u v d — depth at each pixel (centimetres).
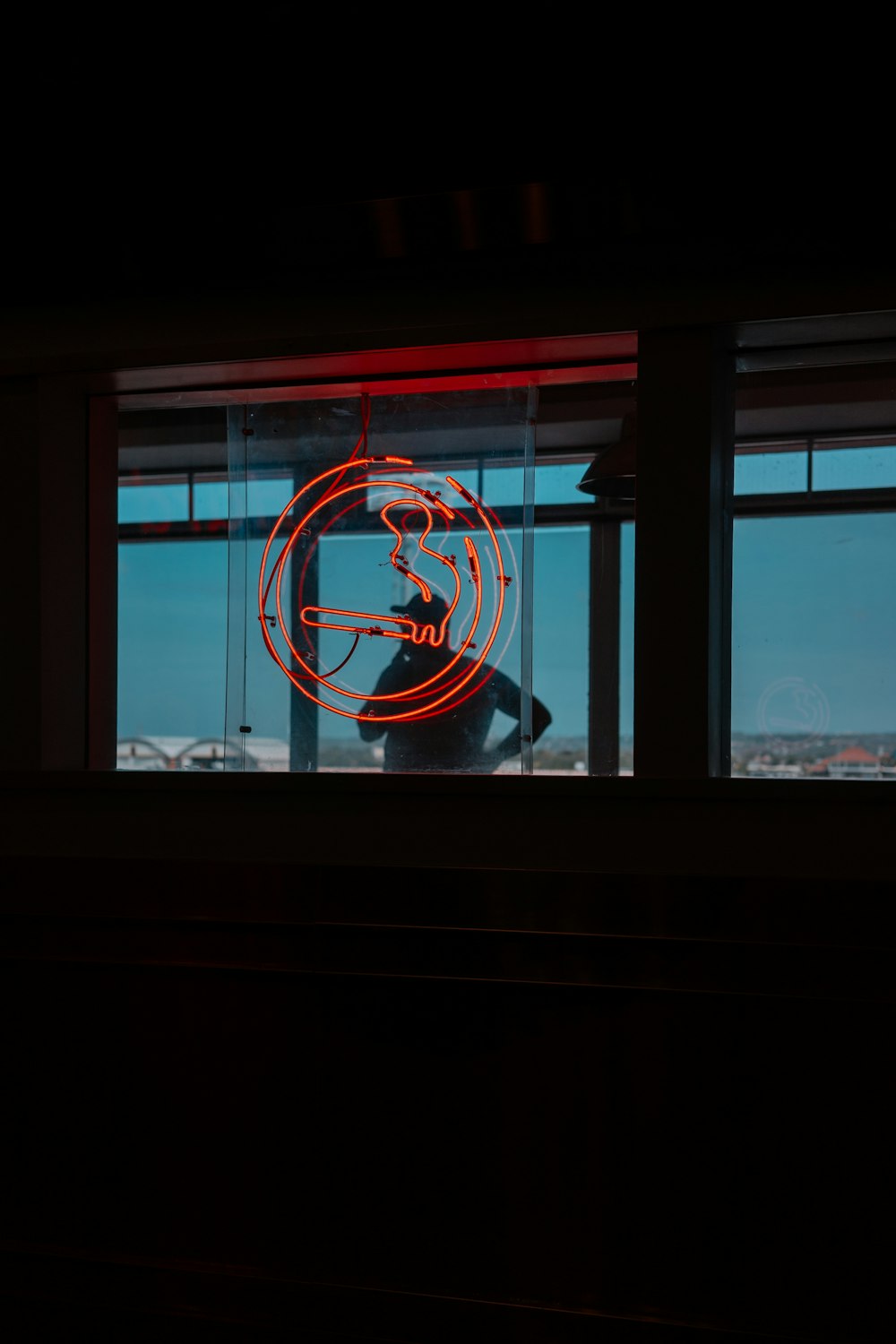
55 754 346
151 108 268
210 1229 293
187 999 297
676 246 286
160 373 337
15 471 341
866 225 272
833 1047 261
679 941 270
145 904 302
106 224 288
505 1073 278
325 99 261
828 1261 259
